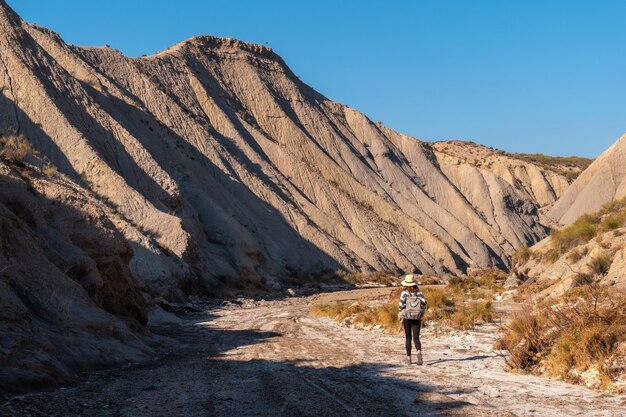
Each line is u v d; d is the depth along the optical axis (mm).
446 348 14312
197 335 20453
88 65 74312
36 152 43156
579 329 10547
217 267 55812
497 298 28547
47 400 8070
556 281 26906
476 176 117250
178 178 66375
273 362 12352
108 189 49719
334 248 76938
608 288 14672
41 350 9961
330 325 22766
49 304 12562
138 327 17578
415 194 105875
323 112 115375
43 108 53625
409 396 8328
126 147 59938
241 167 81312
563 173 139875
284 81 112375
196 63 101500
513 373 10586
